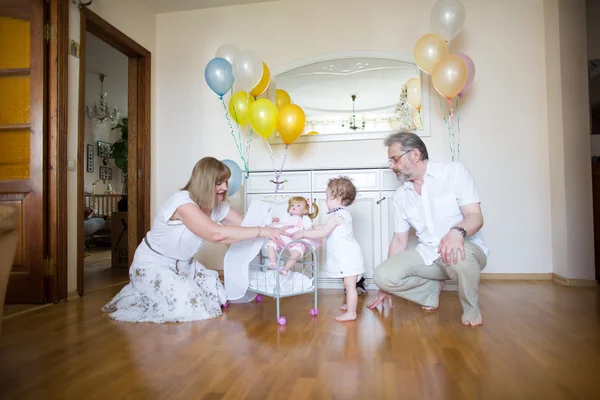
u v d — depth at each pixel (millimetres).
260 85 3027
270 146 3494
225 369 1327
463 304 1875
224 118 3609
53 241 2438
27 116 2463
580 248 2824
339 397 1104
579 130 2846
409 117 3336
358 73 3426
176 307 1997
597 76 3389
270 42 3559
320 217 2871
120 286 3014
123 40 3238
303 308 2244
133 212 3520
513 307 2186
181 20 3721
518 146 3129
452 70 2531
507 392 1121
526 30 3150
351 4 3430
